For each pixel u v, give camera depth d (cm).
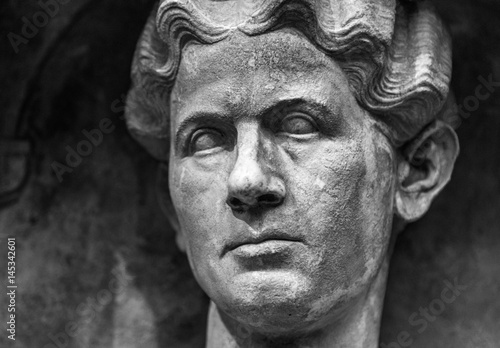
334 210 234
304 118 235
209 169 240
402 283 290
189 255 249
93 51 293
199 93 237
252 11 233
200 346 293
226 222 235
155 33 252
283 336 246
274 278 231
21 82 290
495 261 285
